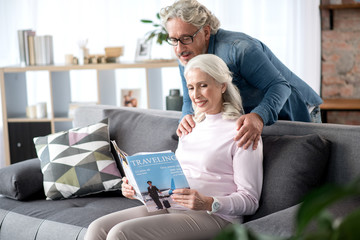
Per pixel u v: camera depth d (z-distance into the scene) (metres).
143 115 2.42
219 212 1.61
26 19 4.13
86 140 2.35
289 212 1.48
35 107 3.87
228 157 1.74
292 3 3.73
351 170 1.75
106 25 4.09
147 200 1.60
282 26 3.80
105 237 1.67
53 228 1.95
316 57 3.78
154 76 3.70
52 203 2.19
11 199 2.27
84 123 2.69
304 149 1.76
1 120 4.18
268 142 1.87
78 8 4.10
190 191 1.58
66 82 3.91
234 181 1.73
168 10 1.93
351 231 0.56
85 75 4.25
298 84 2.18
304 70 3.77
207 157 1.76
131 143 2.34
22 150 3.83
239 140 1.72
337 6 3.65
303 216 0.56
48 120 3.75
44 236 1.96
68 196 2.25
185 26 1.89
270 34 3.82
